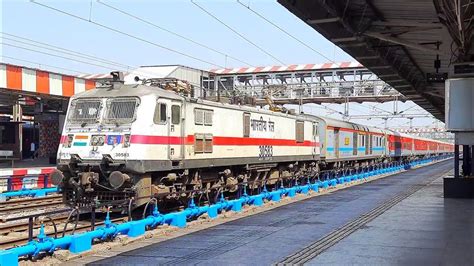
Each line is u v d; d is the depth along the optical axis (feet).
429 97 114.52
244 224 41.45
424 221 40.78
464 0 41.06
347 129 105.40
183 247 32.01
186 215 41.83
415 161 183.62
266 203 56.70
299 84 155.33
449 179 59.82
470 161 62.80
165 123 44.83
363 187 80.33
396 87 88.69
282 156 71.72
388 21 50.34
